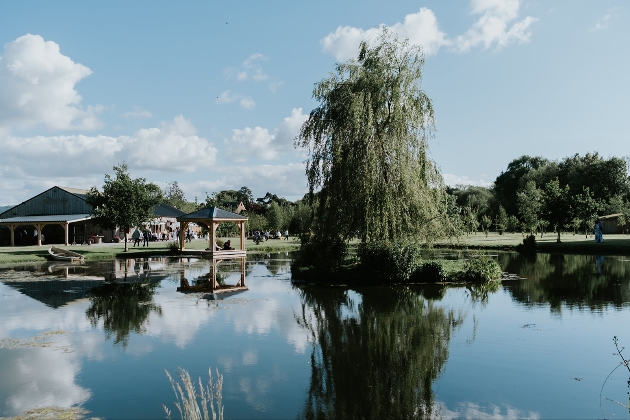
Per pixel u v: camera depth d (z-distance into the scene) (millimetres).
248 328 12562
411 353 10312
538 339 11305
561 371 9125
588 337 11453
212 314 14312
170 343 11055
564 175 73750
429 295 17578
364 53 21578
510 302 15938
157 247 42281
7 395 7898
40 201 51469
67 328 12469
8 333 11953
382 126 20547
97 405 7488
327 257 21344
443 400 7766
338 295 17766
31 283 21031
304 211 60906
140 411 7262
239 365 9516
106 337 11578
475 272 20703
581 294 17297
